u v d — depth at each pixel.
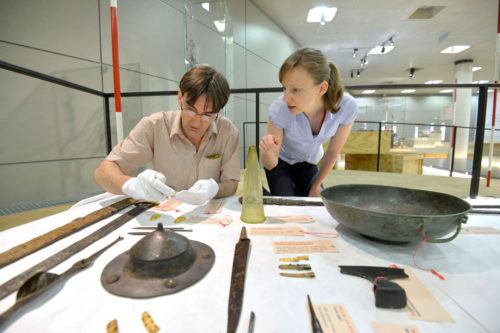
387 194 0.97
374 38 6.36
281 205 1.14
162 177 0.95
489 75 9.77
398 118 13.86
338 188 0.95
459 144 8.07
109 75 2.60
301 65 1.06
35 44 2.06
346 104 1.48
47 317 0.46
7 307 0.48
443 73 9.62
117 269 0.60
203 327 0.44
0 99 1.91
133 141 1.23
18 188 2.04
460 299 0.52
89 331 0.43
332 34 6.14
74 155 2.37
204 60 3.19
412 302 0.51
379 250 0.72
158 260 0.57
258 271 0.61
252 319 0.45
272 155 1.43
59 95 2.23
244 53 4.75
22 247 0.69
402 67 8.88
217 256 0.67
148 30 2.97
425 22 5.41
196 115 1.02
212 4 3.11
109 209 1.01
